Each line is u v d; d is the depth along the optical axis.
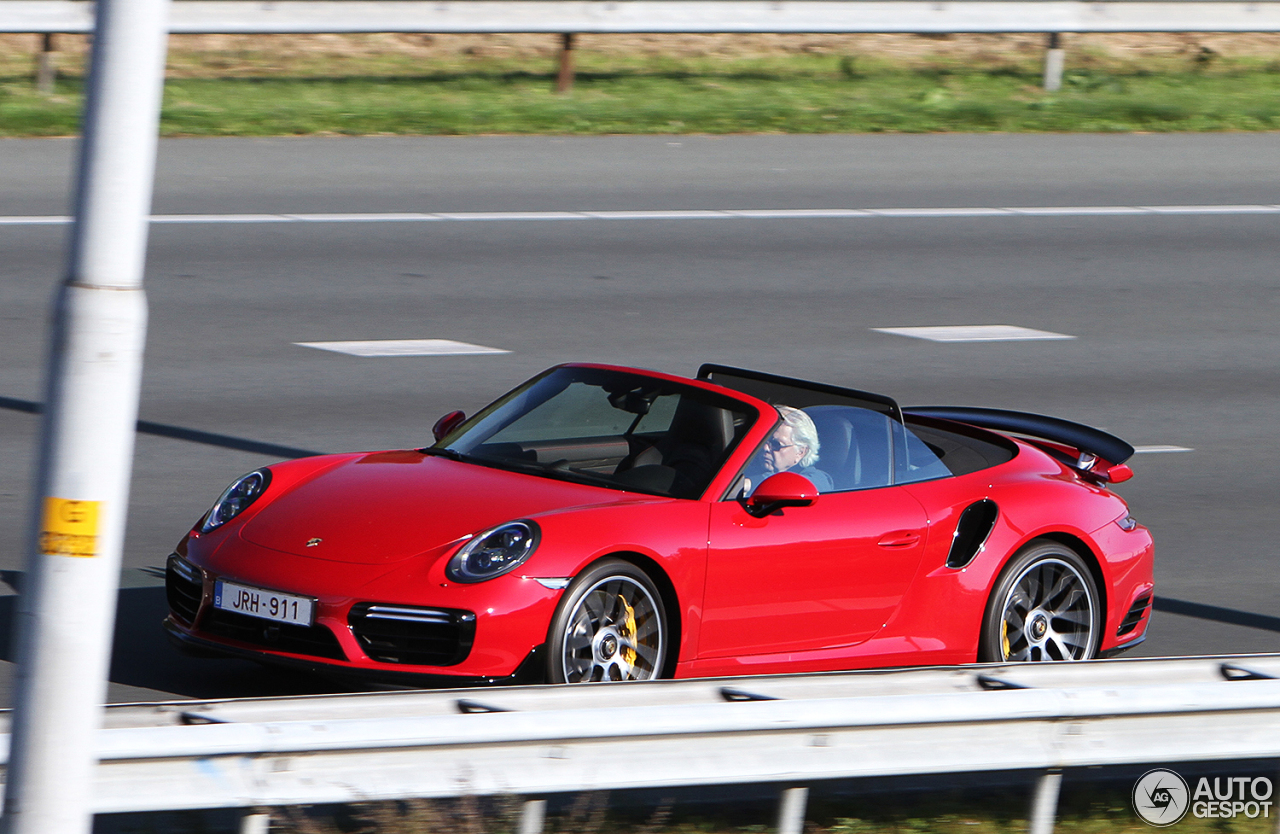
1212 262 63.19
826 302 55.47
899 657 27.73
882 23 77.50
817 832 20.88
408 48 85.44
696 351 49.38
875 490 28.09
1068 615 29.50
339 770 17.84
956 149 74.88
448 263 56.97
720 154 71.69
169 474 38.00
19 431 40.88
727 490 26.67
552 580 24.31
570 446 28.06
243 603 24.97
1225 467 43.09
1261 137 80.44
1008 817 22.09
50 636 13.92
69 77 75.38
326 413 42.94
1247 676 22.64
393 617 24.11
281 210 61.03
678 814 21.58
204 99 72.88
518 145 70.94
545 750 18.58
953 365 49.84
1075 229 65.62
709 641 25.97
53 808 14.02
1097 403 47.50
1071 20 80.56
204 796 17.27
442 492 26.23
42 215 58.50
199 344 47.97
